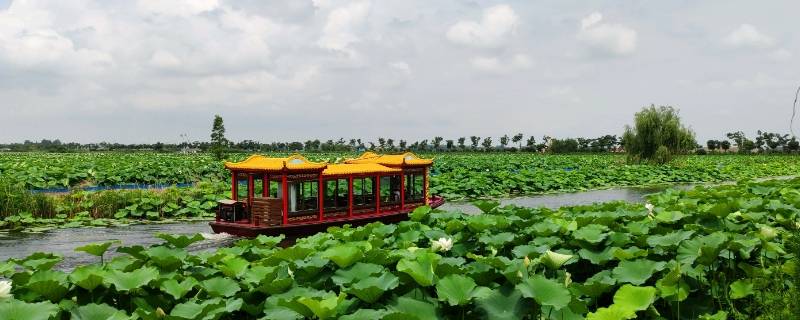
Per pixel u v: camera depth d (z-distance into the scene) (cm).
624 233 874
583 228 874
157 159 6162
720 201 1198
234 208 1967
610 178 4481
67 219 2358
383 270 697
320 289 710
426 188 2419
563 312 623
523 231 980
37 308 561
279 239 1005
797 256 659
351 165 2200
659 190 3944
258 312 635
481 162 6309
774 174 5516
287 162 1894
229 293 678
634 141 5712
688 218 971
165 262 755
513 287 632
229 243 1819
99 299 648
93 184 3688
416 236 991
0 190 2361
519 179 3888
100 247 805
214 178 4394
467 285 616
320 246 904
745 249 760
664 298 680
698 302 700
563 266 820
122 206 2548
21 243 1881
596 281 688
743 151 10456
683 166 5509
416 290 652
